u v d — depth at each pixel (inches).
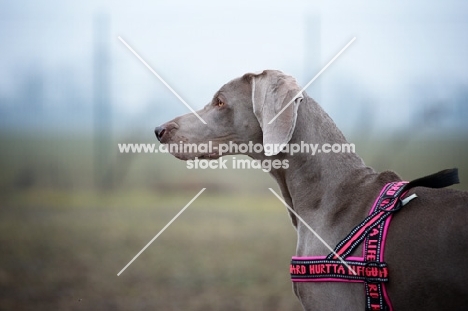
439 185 153.9
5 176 637.3
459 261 141.9
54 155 691.4
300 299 162.7
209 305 293.7
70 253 396.2
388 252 148.6
